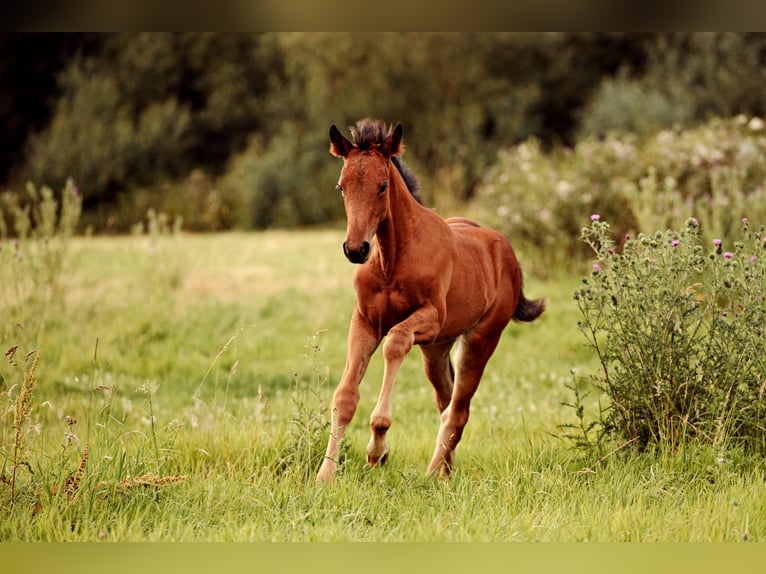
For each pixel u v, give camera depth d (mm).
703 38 42688
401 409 11586
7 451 7230
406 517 6543
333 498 6828
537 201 20891
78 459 7379
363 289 7820
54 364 13156
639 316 8211
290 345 15734
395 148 7500
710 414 7906
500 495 7035
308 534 6184
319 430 8039
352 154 7387
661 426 7980
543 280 20438
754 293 8016
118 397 11883
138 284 20219
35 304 14031
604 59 47938
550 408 10891
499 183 22891
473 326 8922
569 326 16016
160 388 12789
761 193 16797
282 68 51812
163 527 6289
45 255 14648
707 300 8375
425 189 33812
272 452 8055
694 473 7375
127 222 42438
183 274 21000
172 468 7680
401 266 7688
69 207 15352
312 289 21344
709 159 20000
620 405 8211
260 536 6125
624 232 19719
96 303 16438
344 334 16625
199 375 13828
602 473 7625
